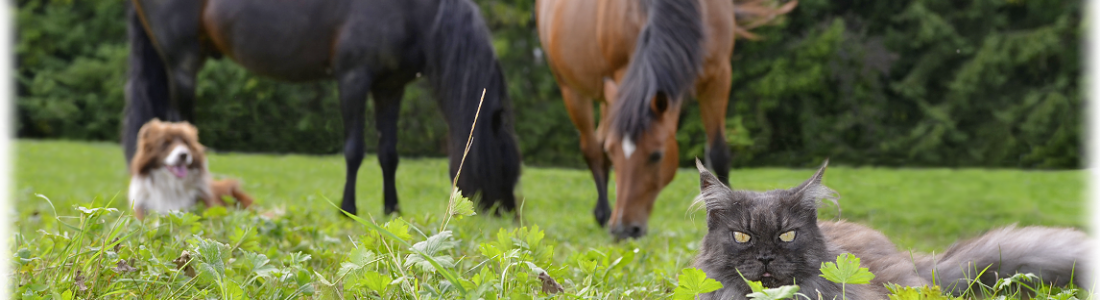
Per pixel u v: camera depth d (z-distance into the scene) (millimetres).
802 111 23531
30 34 25953
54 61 26531
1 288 2570
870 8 24266
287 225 4711
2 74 26234
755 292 2238
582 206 10883
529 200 11258
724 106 6730
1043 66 22234
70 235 3730
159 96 8094
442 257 2443
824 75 23094
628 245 5348
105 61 26406
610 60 6516
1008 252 3381
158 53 8062
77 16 26734
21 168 14836
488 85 6766
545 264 3021
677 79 5500
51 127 26703
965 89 21922
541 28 8039
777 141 23562
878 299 3094
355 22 6973
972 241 3602
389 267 2623
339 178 14250
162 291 2824
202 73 22125
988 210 10742
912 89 22625
